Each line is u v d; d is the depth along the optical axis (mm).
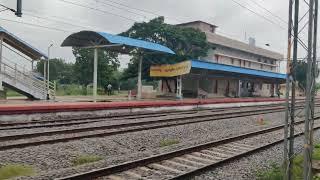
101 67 60531
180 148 13000
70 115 22344
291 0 7867
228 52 61750
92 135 14594
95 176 9023
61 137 14055
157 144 14578
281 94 67750
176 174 9594
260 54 70125
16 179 8703
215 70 42812
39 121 19047
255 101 44344
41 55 32125
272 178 9500
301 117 26203
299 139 16516
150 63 42812
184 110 31516
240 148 13719
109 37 30047
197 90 49625
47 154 11484
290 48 8016
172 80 48281
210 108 34719
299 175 9977
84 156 11508
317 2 7590
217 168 10477
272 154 13016
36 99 30234
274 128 19516
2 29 27953
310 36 6949
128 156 11469
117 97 40688
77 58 64875
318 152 12477
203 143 13492
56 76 94688
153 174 9570
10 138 13758
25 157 11008
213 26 62750
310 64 7012
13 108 19219
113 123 19172
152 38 45469
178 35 44750
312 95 8047
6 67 28141
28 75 29734
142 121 19859
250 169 10672
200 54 48219
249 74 49469
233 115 26578
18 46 30250
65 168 9945
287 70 8195
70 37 30469
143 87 47469
